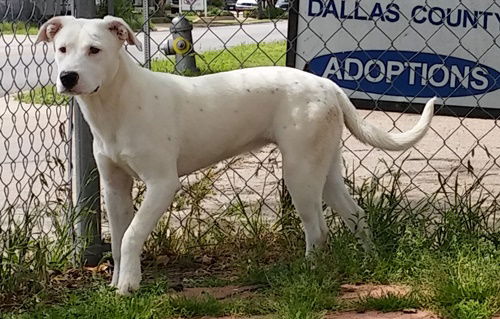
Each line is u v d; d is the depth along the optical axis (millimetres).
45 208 4648
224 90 4156
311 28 5020
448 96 5086
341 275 4051
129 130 3889
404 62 5051
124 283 3855
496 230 4727
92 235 4613
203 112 4098
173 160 4004
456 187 4801
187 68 7957
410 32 5020
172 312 3600
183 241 4797
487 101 5090
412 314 3527
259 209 4953
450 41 5031
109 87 3816
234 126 4168
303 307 3459
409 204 4762
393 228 4508
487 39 5027
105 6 4719
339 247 4242
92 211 4516
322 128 4184
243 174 6793
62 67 3660
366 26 5008
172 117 4000
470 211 4633
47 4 5039
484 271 3787
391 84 5066
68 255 4543
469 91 5082
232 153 4289
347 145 8656
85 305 3586
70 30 3719
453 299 3564
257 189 6414
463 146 8953
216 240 4840
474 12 5000
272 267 4219
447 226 4480
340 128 4305
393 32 5020
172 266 4621
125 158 3928
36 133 9164
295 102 4176
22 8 5410
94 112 3885
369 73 5062
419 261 4062
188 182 5340
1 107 10117
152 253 4703
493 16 5000
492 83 5066
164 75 4109
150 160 3924
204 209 5152
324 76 5062
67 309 3582
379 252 4277
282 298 3658
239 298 3801
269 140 4297
